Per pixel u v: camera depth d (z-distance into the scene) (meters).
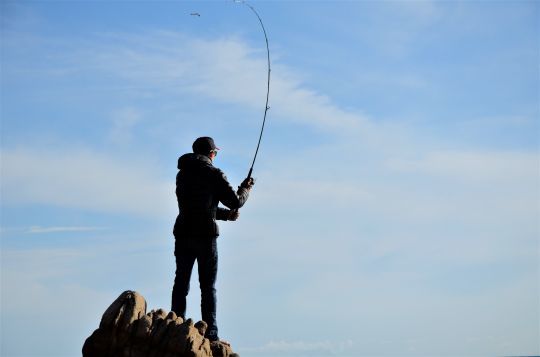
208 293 12.23
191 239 12.27
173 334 10.49
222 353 11.42
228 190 12.27
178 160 12.58
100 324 10.51
